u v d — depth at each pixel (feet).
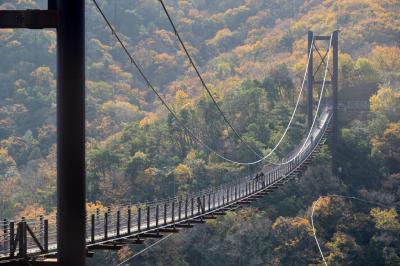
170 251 305.73
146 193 375.66
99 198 366.84
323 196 387.96
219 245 336.49
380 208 398.62
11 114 502.79
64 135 81.46
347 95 486.79
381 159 433.48
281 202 378.32
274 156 425.69
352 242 359.87
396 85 536.42
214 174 402.11
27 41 561.02
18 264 96.99
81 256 82.07
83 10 82.07
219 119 454.81
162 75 642.22
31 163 435.53
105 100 552.00
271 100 484.33
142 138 417.08
